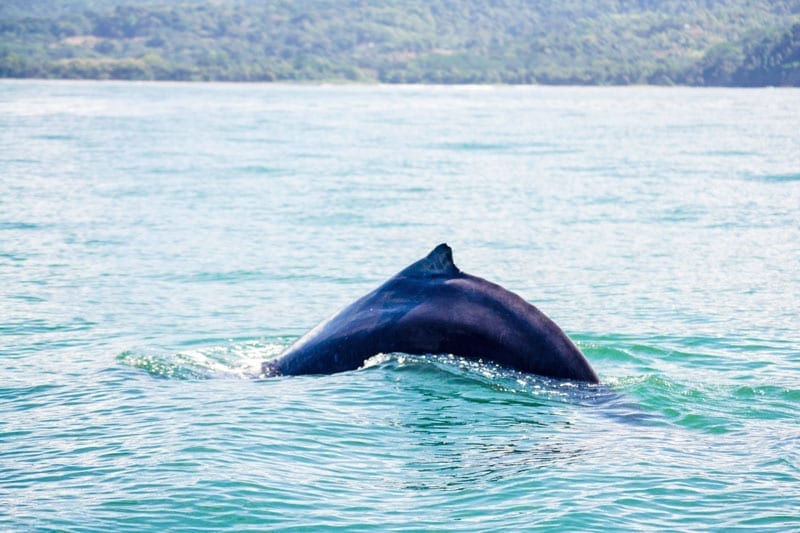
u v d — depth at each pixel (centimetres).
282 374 1794
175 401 1622
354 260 3183
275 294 2673
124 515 1184
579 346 2084
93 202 4522
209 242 3516
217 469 1320
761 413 1603
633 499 1238
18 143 7912
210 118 12556
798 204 4628
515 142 8769
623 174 5959
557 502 1227
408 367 1708
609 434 1477
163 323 2325
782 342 2147
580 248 3425
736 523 1176
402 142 8731
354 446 1414
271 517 1184
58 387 1723
